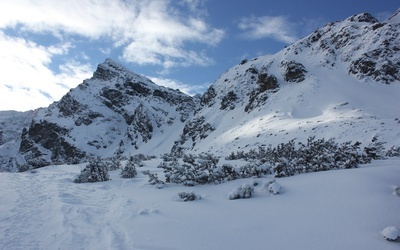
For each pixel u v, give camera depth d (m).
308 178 8.66
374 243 4.28
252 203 6.96
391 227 4.45
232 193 7.75
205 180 10.84
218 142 53.78
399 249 4.07
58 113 145.88
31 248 4.61
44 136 135.25
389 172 7.93
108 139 126.88
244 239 4.79
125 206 7.58
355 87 56.12
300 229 4.99
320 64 71.44
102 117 138.00
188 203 7.68
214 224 5.68
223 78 104.31
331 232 4.75
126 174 15.48
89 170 14.29
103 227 5.80
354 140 28.11
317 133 33.88
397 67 58.41
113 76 171.38
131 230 5.55
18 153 138.88
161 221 6.10
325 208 5.88
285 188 7.88
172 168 12.37
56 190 10.42
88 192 10.48
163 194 9.36
